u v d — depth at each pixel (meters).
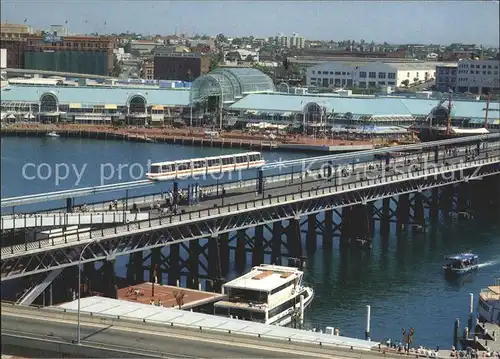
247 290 166.75
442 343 160.38
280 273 175.88
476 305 183.38
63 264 165.75
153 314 146.00
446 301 186.12
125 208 192.75
